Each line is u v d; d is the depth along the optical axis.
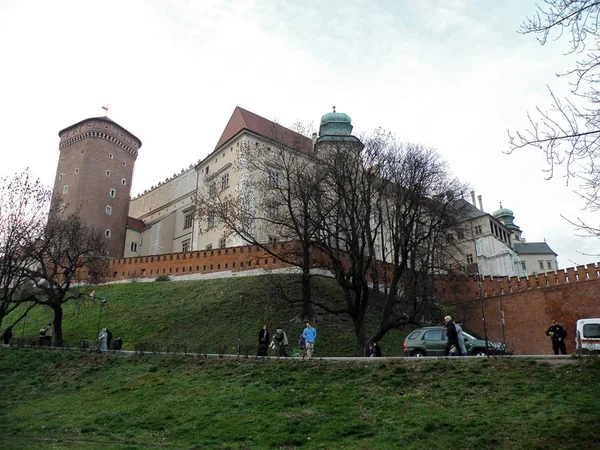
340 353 33.53
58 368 27.09
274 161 40.47
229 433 15.26
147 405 19.19
